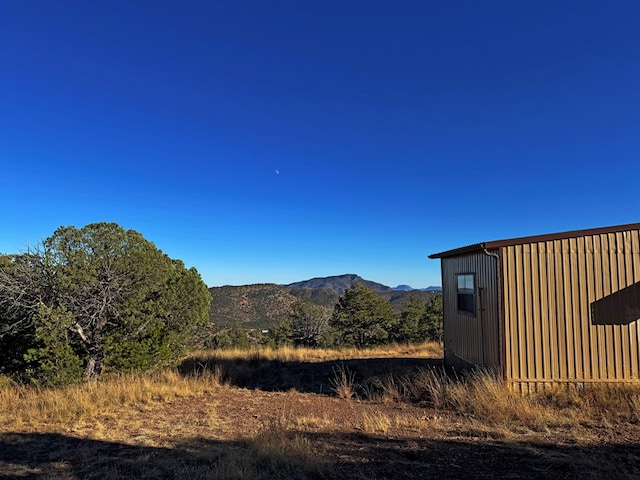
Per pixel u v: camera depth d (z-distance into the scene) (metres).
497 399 6.92
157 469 4.56
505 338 7.70
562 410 6.68
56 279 9.03
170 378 9.82
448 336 11.29
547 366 7.62
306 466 4.44
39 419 6.80
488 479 4.17
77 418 6.84
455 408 7.17
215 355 14.17
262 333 45.50
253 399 8.43
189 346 14.76
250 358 13.71
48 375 8.51
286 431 5.82
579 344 7.64
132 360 9.50
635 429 5.71
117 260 9.73
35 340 8.95
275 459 4.60
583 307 7.71
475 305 9.05
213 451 5.03
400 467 4.52
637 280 7.73
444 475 4.30
